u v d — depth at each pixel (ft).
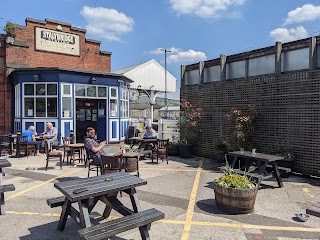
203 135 34.53
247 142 28.53
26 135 35.47
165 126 42.24
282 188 20.79
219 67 32.89
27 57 45.73
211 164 30.04
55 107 40.14
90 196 11.60
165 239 12.58
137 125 55.98
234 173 18.67
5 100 43.93
